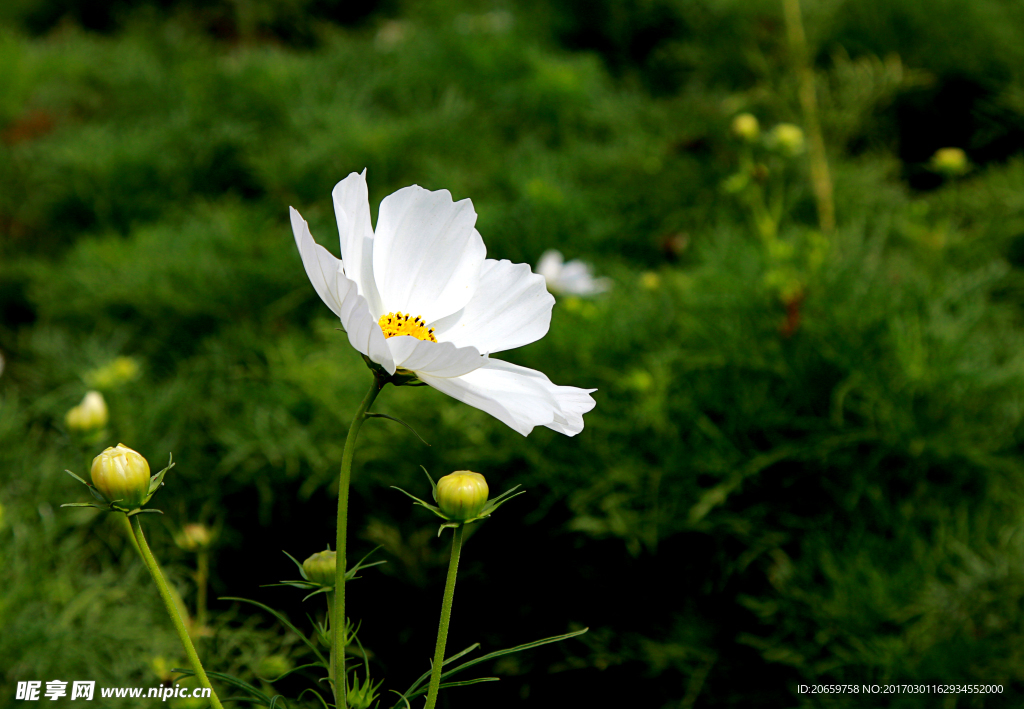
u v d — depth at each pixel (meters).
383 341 0.52
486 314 0.56
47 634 0.74
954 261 1.22
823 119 1.44
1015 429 0.93
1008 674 0.76
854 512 0.88
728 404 0.95
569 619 0.87
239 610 0.88
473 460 0.93
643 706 0.83
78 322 1.31
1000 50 1.67
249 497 1.00
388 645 0.85
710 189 1.48
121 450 0.53
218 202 1.63
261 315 1.29
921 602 0.78
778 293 0.95
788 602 0.82
